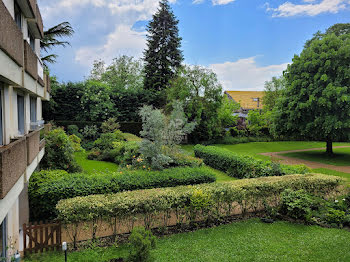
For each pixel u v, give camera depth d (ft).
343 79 50.75
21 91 20.61
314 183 25.77
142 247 12.76
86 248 16.57
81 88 67.97
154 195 19.58
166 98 77.56
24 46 17.63
